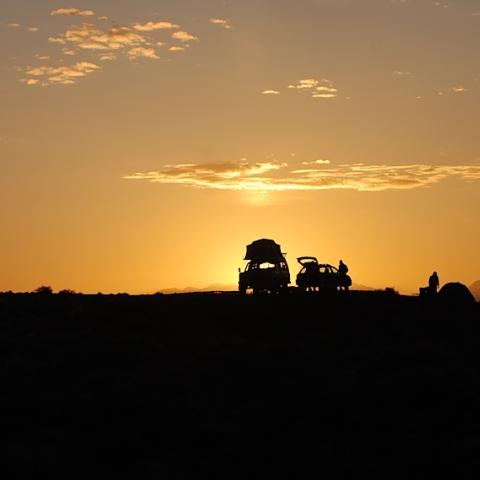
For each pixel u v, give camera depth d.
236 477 33.16
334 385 47.25
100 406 42.75
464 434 39.44
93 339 60.81
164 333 64.31
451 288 75.12
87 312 72.62
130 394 44.91
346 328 66.25
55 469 33.56
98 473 33.28
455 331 65.75
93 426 39.72
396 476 33.56
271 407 42.84
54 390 46.38
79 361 53.09
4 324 67.25
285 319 69.75
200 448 36.56
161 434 38.34
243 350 56.56
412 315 70.38
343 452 36.34
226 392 45.81
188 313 73.50
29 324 68.06
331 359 54.28
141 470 33.62
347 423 40.66
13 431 39.09
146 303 78.25
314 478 33.19
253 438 37.91
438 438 38.59
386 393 46.00
